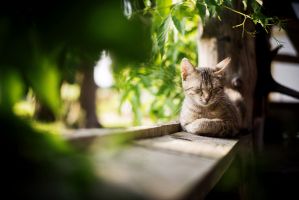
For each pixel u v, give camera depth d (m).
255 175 3.31
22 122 0.77
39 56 0.77
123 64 0.94
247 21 3.24
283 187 3.39
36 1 0.84
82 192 0.70
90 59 0.99
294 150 4.26
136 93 3.67
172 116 4.16
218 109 3.11
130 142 1.43
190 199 0.81
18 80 0.73
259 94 3.90
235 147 2.13
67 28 0.85
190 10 2.70
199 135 2.87
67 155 0.83
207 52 3.41
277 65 6.96
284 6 4.13
